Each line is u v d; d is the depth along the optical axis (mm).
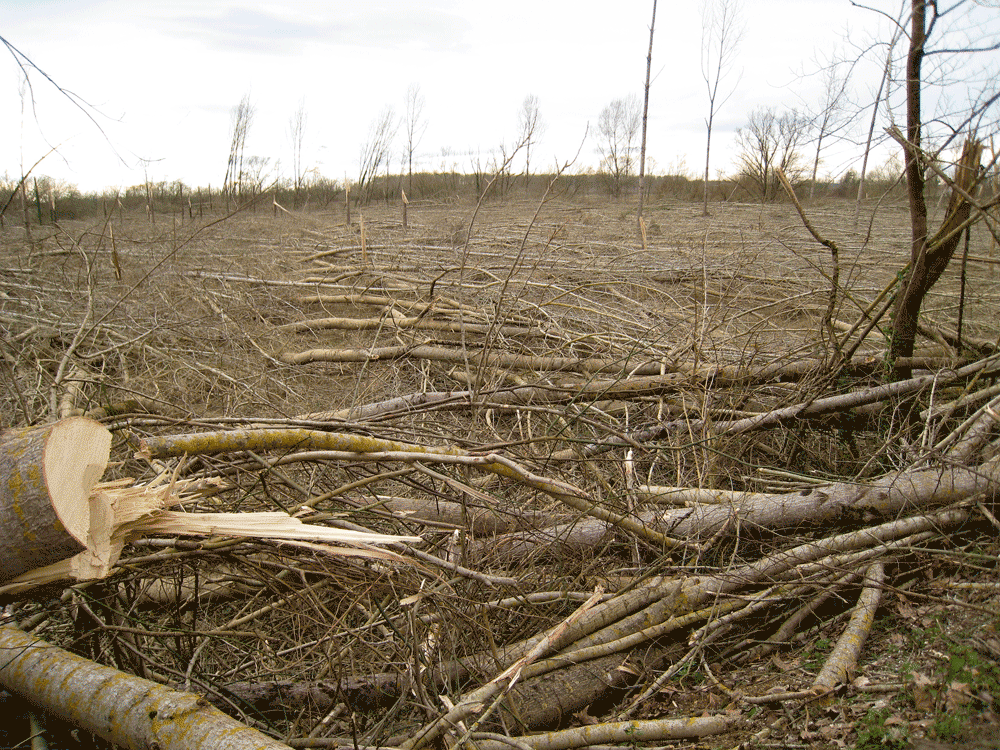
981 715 2805
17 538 2434
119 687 2771
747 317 9156
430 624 3547
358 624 3689
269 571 3545
